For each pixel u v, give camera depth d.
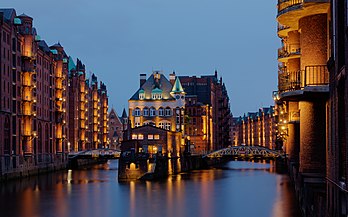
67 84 152.38
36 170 115.44
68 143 151.38
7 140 96.94
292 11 34.38
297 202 56.31
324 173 37.69
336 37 26.38
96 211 58.91
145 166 97.44
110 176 111.81
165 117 143.00
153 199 68.81
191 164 137.50
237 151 145.12
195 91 192.00
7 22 98.81
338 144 26.59
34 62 115.00
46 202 66.44
